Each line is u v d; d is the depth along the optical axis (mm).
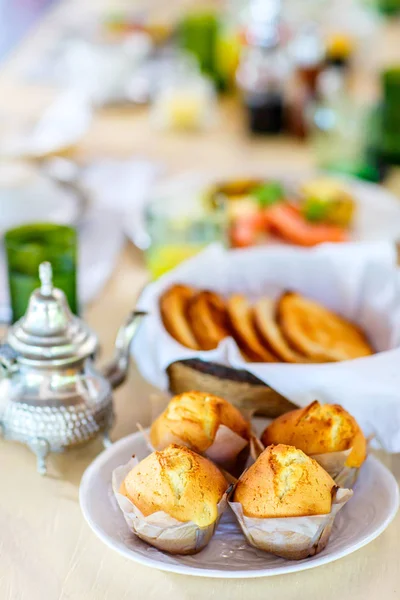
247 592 839
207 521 827
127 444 940
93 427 958
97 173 1703
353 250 1171
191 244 1267
